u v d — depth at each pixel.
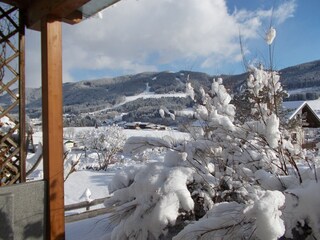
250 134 2.98
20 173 3.32
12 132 3.30
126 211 2.88
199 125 3.56
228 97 3.51
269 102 3.44
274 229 1.67
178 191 2.71
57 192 2.97
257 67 3.57
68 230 3.90
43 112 3.03
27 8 3.38
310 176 2.55
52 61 3.03
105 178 13.22
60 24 3.12
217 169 3.15
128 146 3.36
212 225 2.18
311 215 2.15
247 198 2.84
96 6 3.12
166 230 2.69
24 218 2.77
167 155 3.19
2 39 3.27
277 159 3.04
